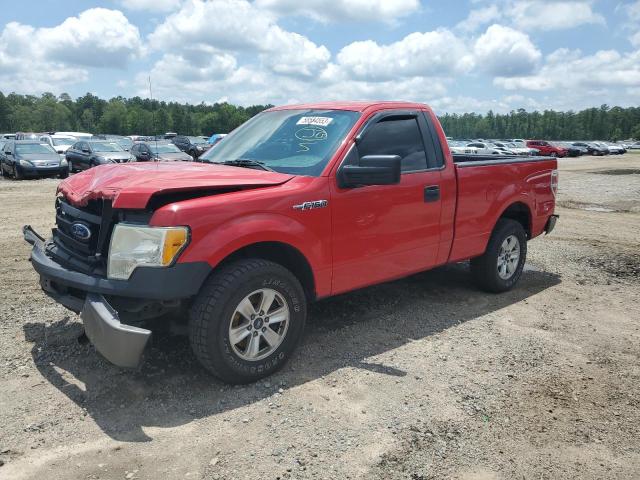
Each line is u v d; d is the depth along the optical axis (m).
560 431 3.24
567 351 4.39
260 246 3.77
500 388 3.74
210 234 3.38
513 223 5.80
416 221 4.67
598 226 10.49
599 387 3.80
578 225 10.59
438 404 3.50
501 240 5.66
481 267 5.70
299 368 3.96
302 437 3.10
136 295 3.27
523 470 2.87
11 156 20.64
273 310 3.76
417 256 4.78
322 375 3.86
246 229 3.50
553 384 3.82
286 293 3.75
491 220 5.50
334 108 4.62
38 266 3.82
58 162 20.72
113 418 3.25
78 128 147.38
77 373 3.77
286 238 3.71
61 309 5.02
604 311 5.40
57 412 3.29
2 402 3.39
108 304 3.30
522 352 4.34
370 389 3.67
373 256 4.37
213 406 3.40
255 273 3.54
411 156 4.69
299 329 3.88
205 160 4.82
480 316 5.17
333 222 4.02
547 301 5.68
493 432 3.21
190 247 3.30
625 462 2.96
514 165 5.75
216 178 3.69
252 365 3.63
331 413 3.36
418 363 4.09
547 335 4.73
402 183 4.50
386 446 3.03
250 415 3.31
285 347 3.81
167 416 3.28
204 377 3.76
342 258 4.14
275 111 5.07
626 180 22.45
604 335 4.76
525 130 167.00
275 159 4.32
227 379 3.57
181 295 3.29
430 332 4.72
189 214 3.30
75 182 4.09
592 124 159.75
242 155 4.56
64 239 3.91
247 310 3.57
